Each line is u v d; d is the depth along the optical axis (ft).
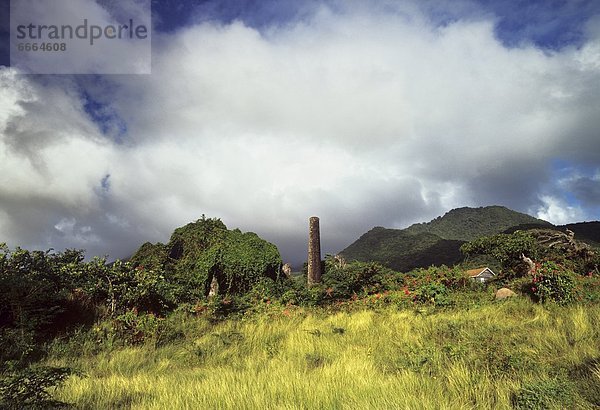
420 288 56.44
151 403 19.92
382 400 17.56
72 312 47.32
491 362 22.57
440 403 17.35
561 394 16.72
